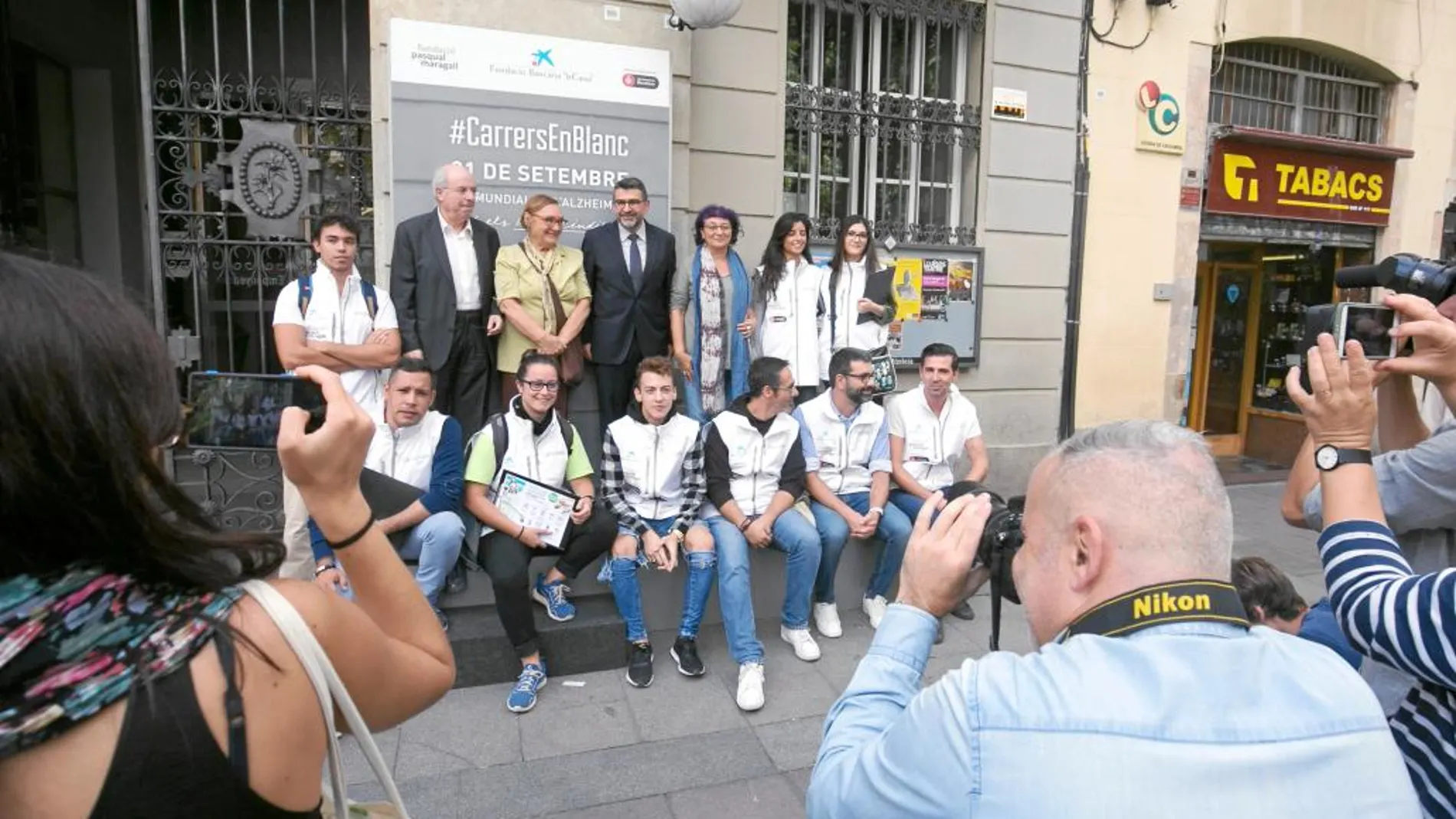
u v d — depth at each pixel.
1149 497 0.99
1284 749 0.86
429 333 4.30
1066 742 0.87
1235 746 0.86
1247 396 9.02
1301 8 7.54
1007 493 6.65
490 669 3.61
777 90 5.71
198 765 0.73
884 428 4.45
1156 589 0.96
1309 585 5.24
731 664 3.88
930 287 6.21
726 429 3.99
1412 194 8.38
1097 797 0.83
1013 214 6.44
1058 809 0.84
